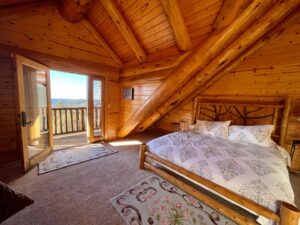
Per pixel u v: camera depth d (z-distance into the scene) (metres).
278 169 1.64
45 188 1.99
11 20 2.48
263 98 2.92
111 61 4.03
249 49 2.72
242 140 2.67
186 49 2.64
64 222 1.48
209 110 3.74
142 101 3.77
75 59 3.33
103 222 1.49
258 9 1.87
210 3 2.00
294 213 1.07
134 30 2.97
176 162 2.05
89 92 3.81
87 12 3.17
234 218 1.47
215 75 3.29
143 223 1.49
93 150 3.46
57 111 4.67
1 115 2.63
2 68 2.57
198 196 1.76
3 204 0.93
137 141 4.25
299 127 2.60
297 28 2.46
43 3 2.75
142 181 2.22
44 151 2.98
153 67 3.25
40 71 2.91
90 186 2.07
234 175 1.56
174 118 4.75
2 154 2.66
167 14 2.19
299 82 2.53
